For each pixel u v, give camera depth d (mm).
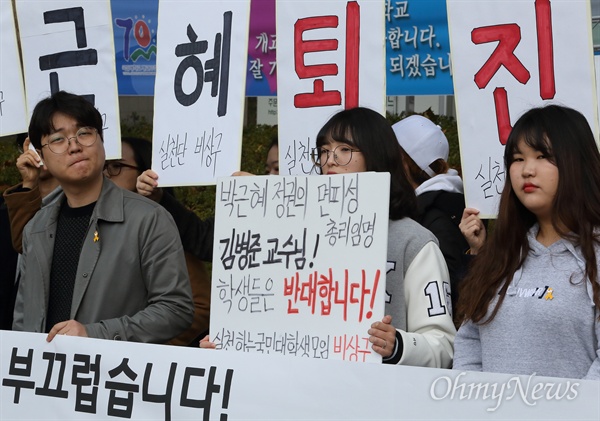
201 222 5367
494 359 3389
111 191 4328
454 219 4645
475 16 4438
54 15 5484
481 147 4426
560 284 3301
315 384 3457
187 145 5027
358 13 4730
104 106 5383
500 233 3518
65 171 4258
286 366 3516
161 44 5141
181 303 4238
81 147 4262
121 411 3818
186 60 5070
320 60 4805
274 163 5488
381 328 3428
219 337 3760
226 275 3793
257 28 5516
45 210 4465
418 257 3727
